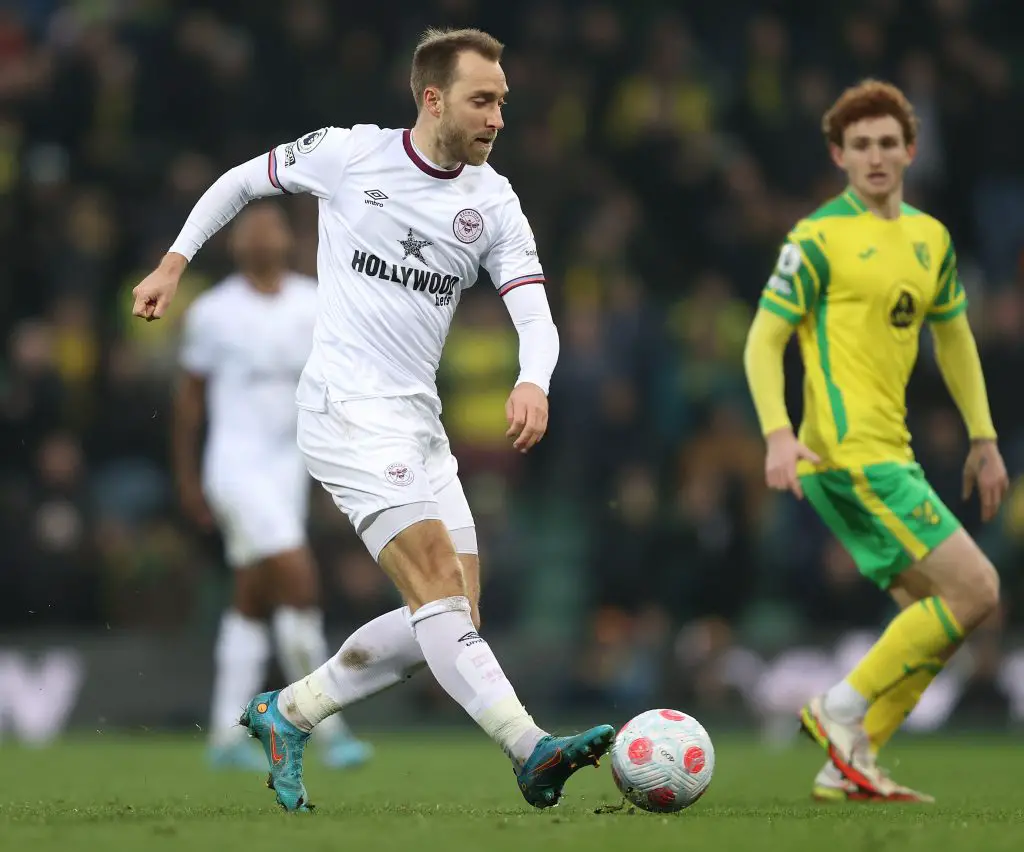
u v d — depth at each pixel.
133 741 40.50
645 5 63.12
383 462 17.38
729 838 13.98
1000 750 36.47
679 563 47.16
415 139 18.02
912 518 21.38
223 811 17.92
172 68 55.94
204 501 32.66
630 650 46.28
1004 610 46.34
